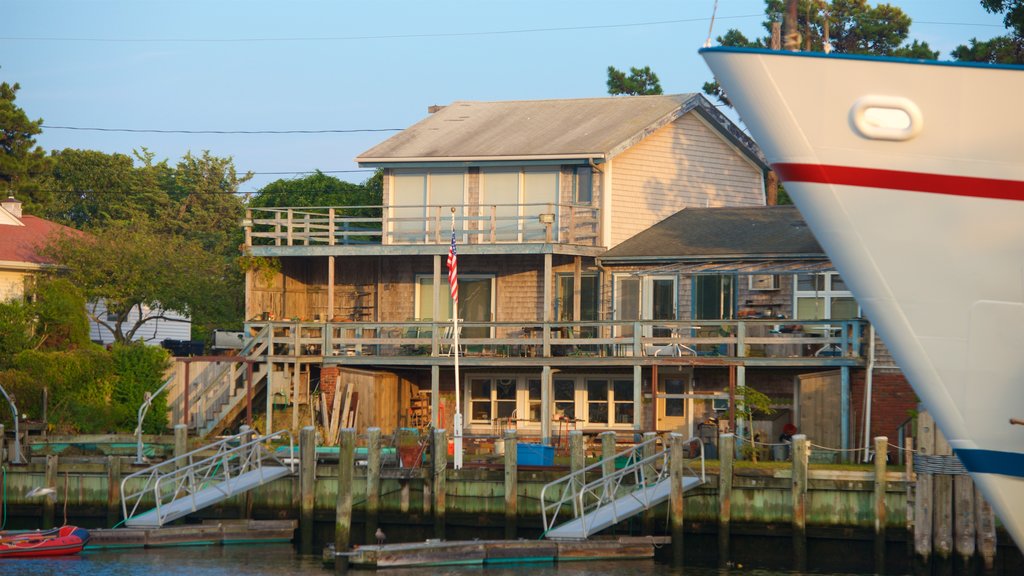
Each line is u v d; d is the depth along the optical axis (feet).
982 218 79.97
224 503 170.19
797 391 191.21
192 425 210.79
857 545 145.69
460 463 165.27
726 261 202.80
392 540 163.53
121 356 211.82
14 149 390.01
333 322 208.23
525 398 212.43
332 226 223.30
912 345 83.51
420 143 234.99
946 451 139.23
